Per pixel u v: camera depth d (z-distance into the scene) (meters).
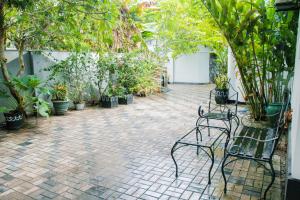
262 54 5.41
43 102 5.93
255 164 3.55
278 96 5.74
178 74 15.30
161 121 6.10
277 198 2.70
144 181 3.14
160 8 10.57
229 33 5.26
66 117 6.60
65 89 6.91
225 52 9.66
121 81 8.72
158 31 10.95
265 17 4.99
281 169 3.37
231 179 3.14
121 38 8.94
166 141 4.62
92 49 8.07
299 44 2.79
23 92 6.00
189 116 6.59
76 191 2.93
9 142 4.64
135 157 3.90
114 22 5.65
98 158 3.88
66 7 5.00
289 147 2.87
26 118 6.27
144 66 9.64
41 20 5.37
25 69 6.55
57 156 3.97
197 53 14.62
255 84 5.71
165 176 3.26
